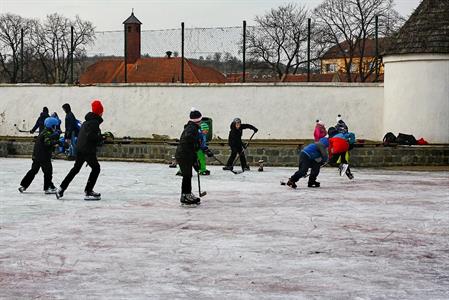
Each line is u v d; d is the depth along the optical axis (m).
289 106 25.88
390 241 8.98
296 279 6.89
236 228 9.92
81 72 30.95
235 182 16.75
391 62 24.47
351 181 17.27
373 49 35.19
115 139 26.00
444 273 7.20
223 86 26.38
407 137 23.09
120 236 9.23
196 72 33.94
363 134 25.52
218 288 6.52
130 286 6.58
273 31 28.80
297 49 28.69
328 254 8.12
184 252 8.20
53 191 13.97
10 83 31.50
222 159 22.12
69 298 6.14
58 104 28.64
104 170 20.08
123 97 27.69
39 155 13.80
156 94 27.22
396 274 7.14
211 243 8.77
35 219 10.66
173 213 11.41
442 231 9.77
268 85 25.97
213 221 10.56
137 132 27.50
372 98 25.41
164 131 27.16
